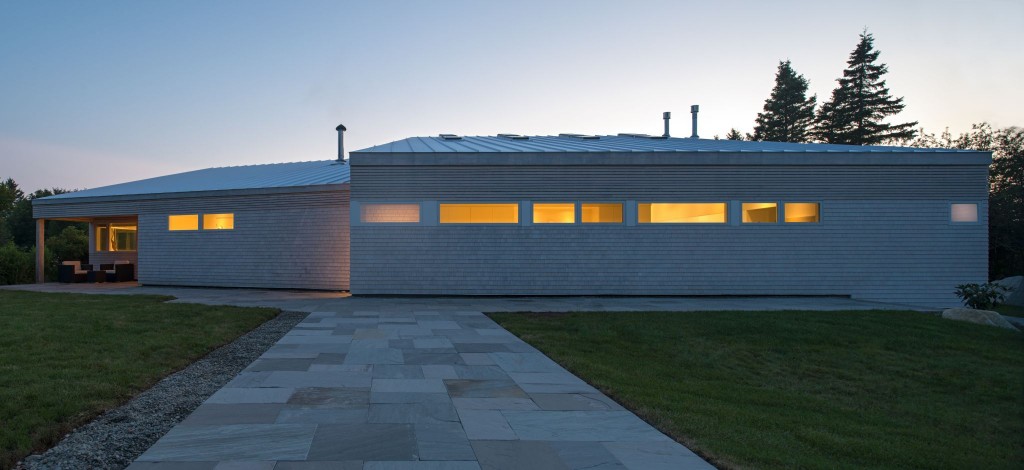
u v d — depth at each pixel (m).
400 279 17.59
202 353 8.38
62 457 4.23
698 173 18.02
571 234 17.86
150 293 18.09
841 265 18.03
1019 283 24.56
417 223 17.62
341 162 26.28
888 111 50.16
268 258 20.14
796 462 4.66
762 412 6.60
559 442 4.74
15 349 7.86
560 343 9.77
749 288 18.00
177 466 4.01
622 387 6.79
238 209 20.61
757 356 9.97
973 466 5.53
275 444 4.51
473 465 4.16
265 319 12.12
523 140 23.81
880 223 18.11
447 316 13.09
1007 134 38.03
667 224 17.97
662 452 4.56
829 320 12.73
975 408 8.00
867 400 8.16
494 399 6.10
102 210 22.66
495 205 17.84
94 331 9.51
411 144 21.14
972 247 18.08
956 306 17.94
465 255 17.70
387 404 5.79
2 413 5.01
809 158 18.05
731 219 18.00
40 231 24.06
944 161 18.06
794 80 54.66
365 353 8.61
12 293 17.48
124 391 6.03
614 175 17.94
